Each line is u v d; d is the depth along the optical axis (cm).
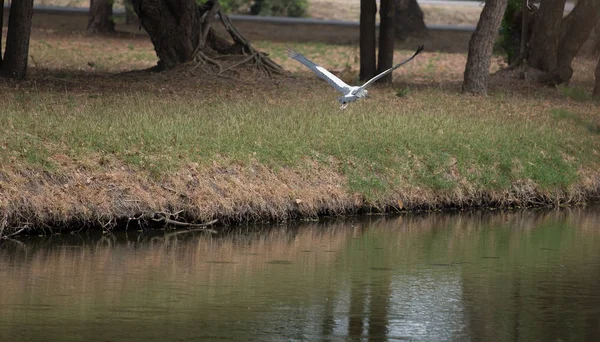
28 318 1764
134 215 2514
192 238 2497
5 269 2109
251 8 9831
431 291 2041
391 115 3478
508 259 2370
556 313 1889
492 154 3206
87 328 1714
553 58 5228
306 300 1944
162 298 1928
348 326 1770
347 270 2212
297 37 8312
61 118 2936
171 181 2611
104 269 2148
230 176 2709
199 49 4897
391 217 2867
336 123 3234
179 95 3981
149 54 6769
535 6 5438
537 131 3494
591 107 4178
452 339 1706
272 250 2402
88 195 2478
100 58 6303
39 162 2491
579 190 3253
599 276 2205
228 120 3152
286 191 2753
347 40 8331
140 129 2842
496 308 1917
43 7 9400
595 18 5106
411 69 6462
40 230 2416
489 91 4825
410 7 8412
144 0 4862
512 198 3112
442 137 3244
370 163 2980
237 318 1803
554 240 2622
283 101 3841
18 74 4316
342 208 2831
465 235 2661
